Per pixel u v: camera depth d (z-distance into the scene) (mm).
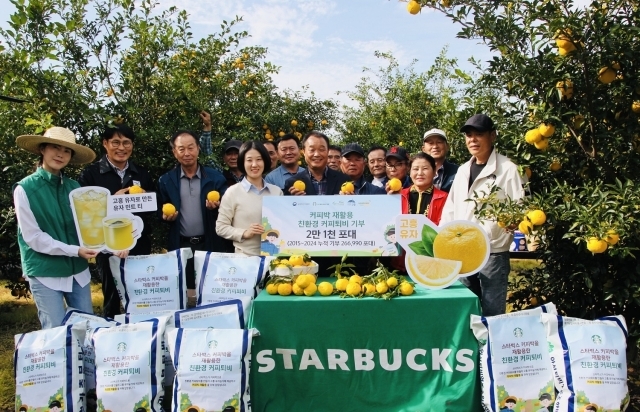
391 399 2902
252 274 3387
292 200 3479
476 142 3480
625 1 3031
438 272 3070
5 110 4672
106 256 4133
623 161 3355
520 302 4133
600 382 2658
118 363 2820
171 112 5293
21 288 5129
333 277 3574
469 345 2875
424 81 7746
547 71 3105
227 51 6207
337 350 2922
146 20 5242
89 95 4797
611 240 2740
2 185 4641
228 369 2742
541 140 3246
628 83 3170
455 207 3674
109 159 4059
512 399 2740
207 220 4121
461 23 3322
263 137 7480
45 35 4660
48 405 2820
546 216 3025
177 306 3430
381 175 5016
